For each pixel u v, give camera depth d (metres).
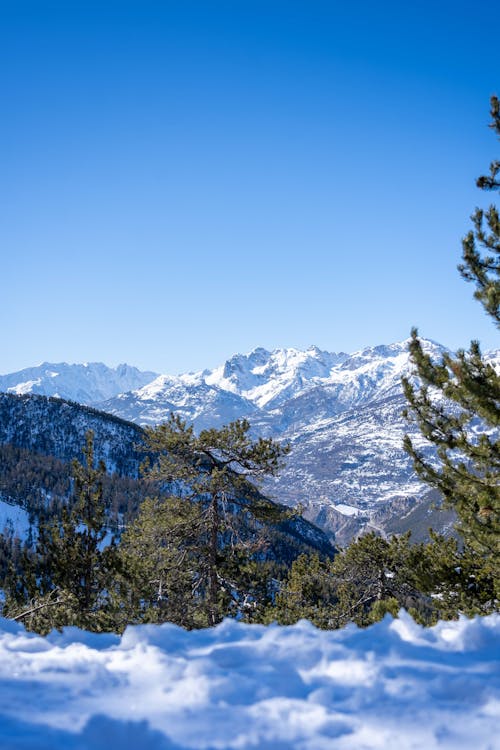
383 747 3.02
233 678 3.79
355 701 3.49
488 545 11.74
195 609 18.89
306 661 4.12
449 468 11.54
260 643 4.44
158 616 17.69
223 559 20.09
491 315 10.99
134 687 3.77
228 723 3.28
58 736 3.11
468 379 10.61
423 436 11.74
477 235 11.62
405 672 3.84
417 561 14.23
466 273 11.67
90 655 4.35
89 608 16.56
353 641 4.49
